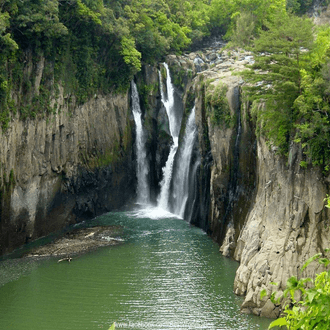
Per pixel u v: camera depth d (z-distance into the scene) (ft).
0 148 147.43
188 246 152.25
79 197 194.39
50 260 142.20
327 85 98.27
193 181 189.37
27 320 101.19
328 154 100.42
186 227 179.42
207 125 168.14
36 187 168.25
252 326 94.07
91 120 198.90
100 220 195.93
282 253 104.47
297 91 107.45
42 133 169.07
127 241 160.66
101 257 143.33
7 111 149.38
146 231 174.29
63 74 179.42
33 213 166.61
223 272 126.00
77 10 176.14
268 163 120.67
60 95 177.68
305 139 106.22
